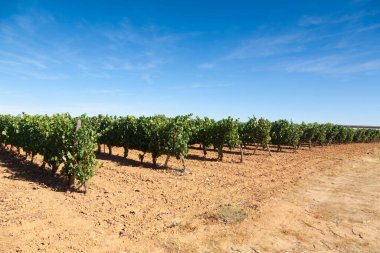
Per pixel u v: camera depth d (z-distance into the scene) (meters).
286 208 10.55
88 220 8.49
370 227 9.12
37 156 18.91
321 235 8.45
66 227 7.87
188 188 12.66
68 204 9.62
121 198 10.69
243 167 18.80
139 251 6.98
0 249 6.45
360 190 13.80
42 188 11.02
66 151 11.27
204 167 17.97
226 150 28.25
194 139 21.92
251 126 26.09
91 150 10.95
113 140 19.69
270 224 9.02
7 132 20.05
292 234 8.41
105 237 7.55
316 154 28.56
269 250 7.37
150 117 18.56
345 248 7.68
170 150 16.19
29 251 6.50
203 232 8.18
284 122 29.62
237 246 7.48
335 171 18.92
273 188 13.43
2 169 13.98
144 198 10.89
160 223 8.66
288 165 20.62
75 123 11.41
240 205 10.60
